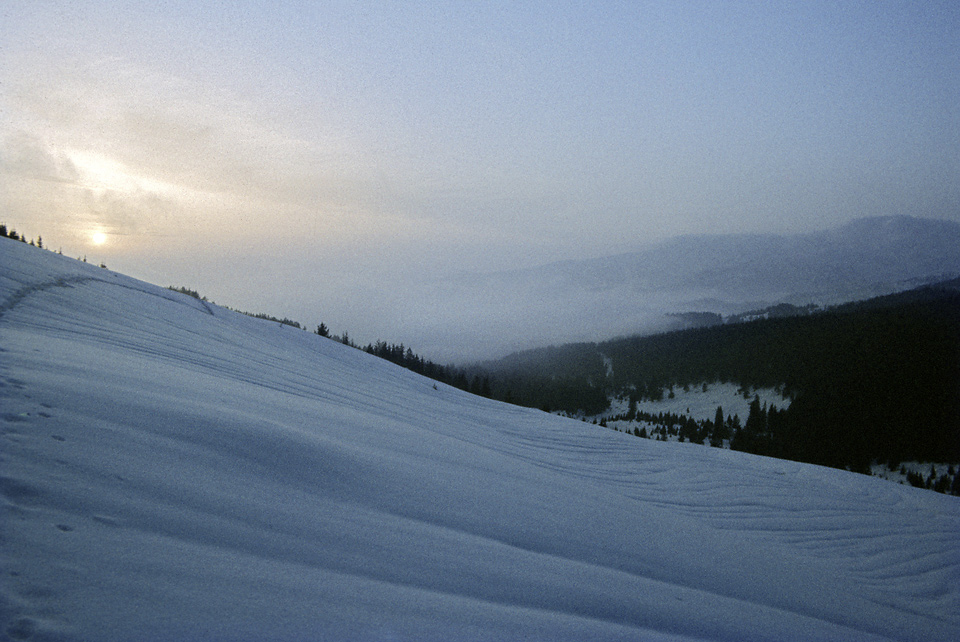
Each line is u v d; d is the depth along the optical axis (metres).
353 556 3.04
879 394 89.38
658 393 123.94
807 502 12.23
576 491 7.43
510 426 16.33
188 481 3.16
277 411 5.83
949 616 7.18
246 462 3.86
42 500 2.33
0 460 2.53
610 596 3.87
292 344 18.69
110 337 7.38
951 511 12.60
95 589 1.86
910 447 76.31
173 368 6.46
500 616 2.88
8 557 1.86
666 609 4.04
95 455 2.99
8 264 9.45
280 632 1.99
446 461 6.34
